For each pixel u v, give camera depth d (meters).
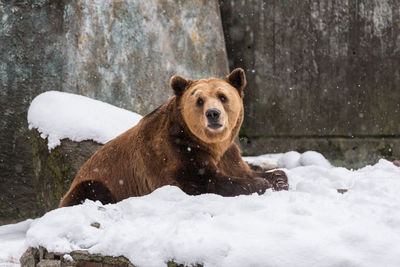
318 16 17.47
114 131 11.55
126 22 15.04
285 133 17.55
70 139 11.38
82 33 14.32
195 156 7.68
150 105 15.12
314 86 17.53
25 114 13.77
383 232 4.73
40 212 12.23
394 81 17.94
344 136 17.61
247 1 17.61
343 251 4.47
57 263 5.57
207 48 16.42
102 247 5.42
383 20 17.77
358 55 17.62
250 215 5.41
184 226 5.28
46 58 13.91
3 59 13.64
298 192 6.23
